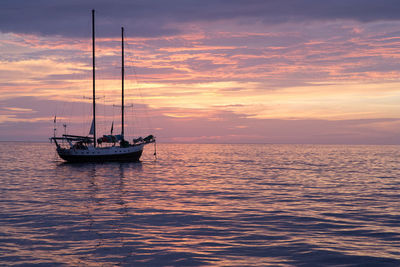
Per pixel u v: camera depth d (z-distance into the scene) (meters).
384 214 21.22
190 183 37.53
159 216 20.48
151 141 69.81
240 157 101.50
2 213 21.06
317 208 23.14
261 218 20.06
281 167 61.53
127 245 14.77
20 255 13.47
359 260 13.11
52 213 21.12
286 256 13.51
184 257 13.33
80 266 12.38
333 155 118.56
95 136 65.50
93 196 28.12
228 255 13.59
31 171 51.22
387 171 53.31
